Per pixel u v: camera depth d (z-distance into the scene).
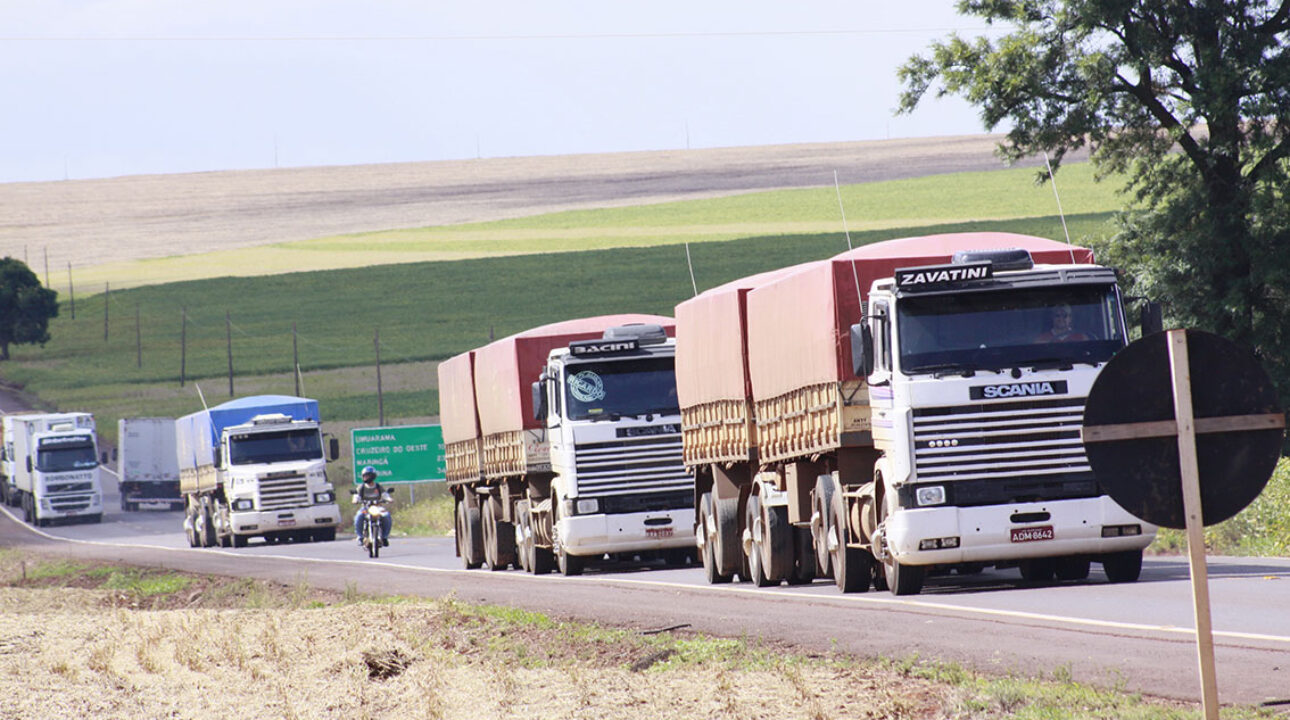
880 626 49.94
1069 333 56.84
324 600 88.06
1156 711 31.14
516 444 98.81
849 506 63.31
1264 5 139.50
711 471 82.50
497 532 105.75
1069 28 142.38
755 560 73.94
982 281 57.03
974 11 149.00
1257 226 140.38
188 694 47.38
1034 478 55.94
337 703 44.44
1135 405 27.69
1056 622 46.66
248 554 149.38
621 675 45.03
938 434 55.88
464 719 39.94
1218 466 27.56
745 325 75.12
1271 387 27.56
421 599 77.94
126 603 104.81
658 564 100.31
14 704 45.50
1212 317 142.88
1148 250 144.75
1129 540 56.09
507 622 61.56
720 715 36.50
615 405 89.94
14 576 148.62
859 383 61.38
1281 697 32.28
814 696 37.25
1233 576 59.97
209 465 176.00
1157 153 149.50
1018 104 148.00
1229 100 136.50
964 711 33.62
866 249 65.38
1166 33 142.75
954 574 72.75
